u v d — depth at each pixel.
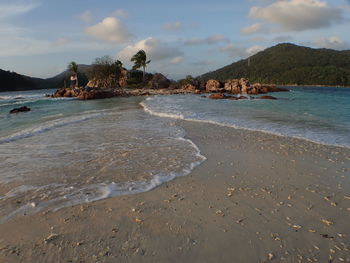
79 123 14.48
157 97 40.12
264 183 5.76
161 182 5.84
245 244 3.54
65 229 3.93
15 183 5.84
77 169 6.71
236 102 28.52
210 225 4.03
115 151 8.40
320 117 15.68
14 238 3.71
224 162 7.28
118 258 3.25
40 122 15.77
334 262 3.18
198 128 12.48
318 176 6.15
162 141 9.77
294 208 4.58
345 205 4.68
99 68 74.06
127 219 4.21
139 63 79.06
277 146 8.95
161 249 3.44
